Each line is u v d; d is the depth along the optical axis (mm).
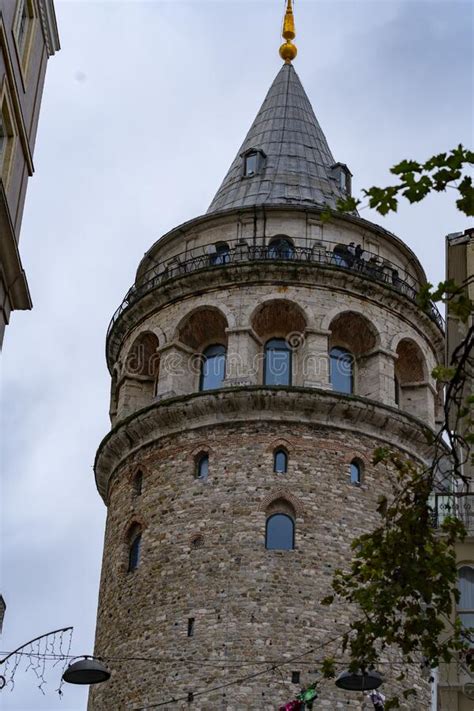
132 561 46031
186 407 46500
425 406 49500
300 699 38062
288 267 48875
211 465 45469
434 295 22094
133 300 51500
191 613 42469
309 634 41531
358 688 31656
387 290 49719
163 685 41531
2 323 29406
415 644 24406
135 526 46500
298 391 45750
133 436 48156
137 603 44094
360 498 44906
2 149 30156
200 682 41000
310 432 45844
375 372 48125
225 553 43344
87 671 32938
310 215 51562
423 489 24266
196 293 49719
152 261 54688
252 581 42531
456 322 37312
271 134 58125
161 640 42469
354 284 49344
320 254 50125
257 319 48844
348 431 46250
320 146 58188
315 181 55219
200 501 44812
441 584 24094
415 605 24297
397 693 41125
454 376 21828
